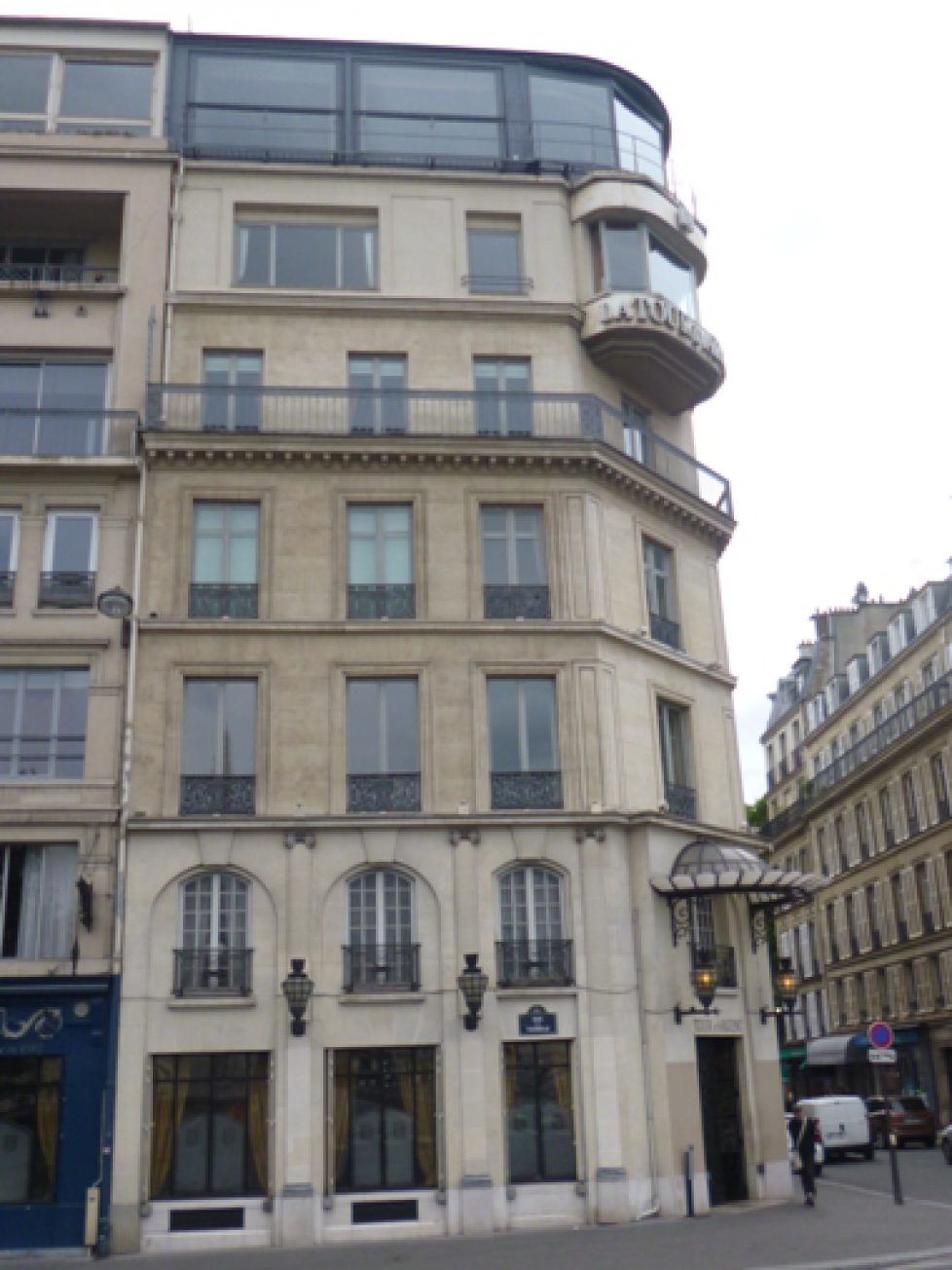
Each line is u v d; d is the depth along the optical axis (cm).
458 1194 1881
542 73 2700
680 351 2523
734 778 2459
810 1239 1606
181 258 2423
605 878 2067
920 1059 4428
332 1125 1911
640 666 2298
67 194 2423
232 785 2061
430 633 2175
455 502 2266
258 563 2197
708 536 2606
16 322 2353
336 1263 1586
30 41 2548
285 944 1972
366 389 2328
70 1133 1872
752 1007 2234
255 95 2575
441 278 2480
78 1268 1661
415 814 2053
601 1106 1950
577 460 2297
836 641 5953
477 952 2008
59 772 2055
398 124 2600
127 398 2308
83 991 1920
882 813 4972
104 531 2189
